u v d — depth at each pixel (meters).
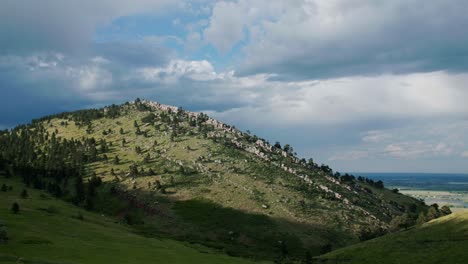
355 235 193.25
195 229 181.00
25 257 67.81
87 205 196.88
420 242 112.88
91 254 78.50
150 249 99.38
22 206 135.75
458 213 127.50
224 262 96.44
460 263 93.50
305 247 172.12
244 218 194.88
